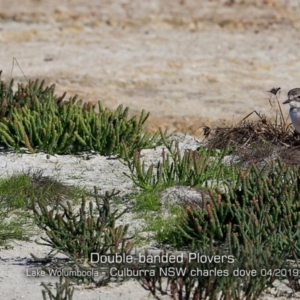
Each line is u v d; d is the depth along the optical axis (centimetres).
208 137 2398
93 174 2088
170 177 1952
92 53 3772
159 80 3419
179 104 3095
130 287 1488
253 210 1622
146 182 1944
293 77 3494
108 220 1592
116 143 2228
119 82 3369
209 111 3012
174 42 3988
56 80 3344
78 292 1466
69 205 1622
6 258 1623
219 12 4503
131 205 1877
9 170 2089
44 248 1672
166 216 1814
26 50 3788
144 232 1741
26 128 2252
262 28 4247
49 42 3931
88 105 2364
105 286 1493
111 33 4116
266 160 2105
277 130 2283
